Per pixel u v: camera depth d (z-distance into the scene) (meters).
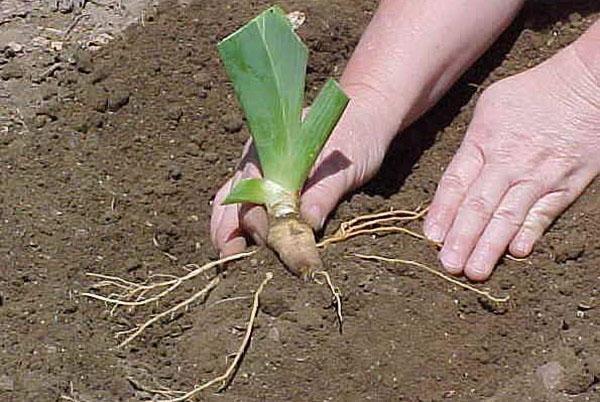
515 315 3.14
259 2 4.25
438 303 3.12
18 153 3.70
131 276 3.31
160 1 4.37
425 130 3.76
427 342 3.05
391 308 3.08
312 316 3.01
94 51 4.14
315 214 3.14
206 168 3.72
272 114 3.07
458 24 3.54
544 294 3.20
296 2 4.23
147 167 3.71
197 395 2.95
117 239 3.42
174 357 3.05
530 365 3.05
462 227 3.24
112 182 3.63
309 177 3.18
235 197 3.09
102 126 3.84
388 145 3.38
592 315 3.16
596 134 3.38
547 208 3.31
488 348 3.07
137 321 3.15
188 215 3.56
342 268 3.12
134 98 3.92
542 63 3.65
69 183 3.60
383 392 2.96
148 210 3.55
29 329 3.11
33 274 3.27
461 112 3.81
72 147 3.75
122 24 4.29
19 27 4.29
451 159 3.64
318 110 3.08
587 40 3.50
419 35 3.49
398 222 3.29
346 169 3.21
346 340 3.01
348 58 4.07
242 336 3.02
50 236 3.40
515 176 3.31
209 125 3.85
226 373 2.97
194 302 3.16
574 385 2.98
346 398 2.95
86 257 3.34
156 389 2.96
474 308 3.14
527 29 4.02
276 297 3.03
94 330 3.13
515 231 3.27
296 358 2.99
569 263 3.27
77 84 3.99
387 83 3.40
